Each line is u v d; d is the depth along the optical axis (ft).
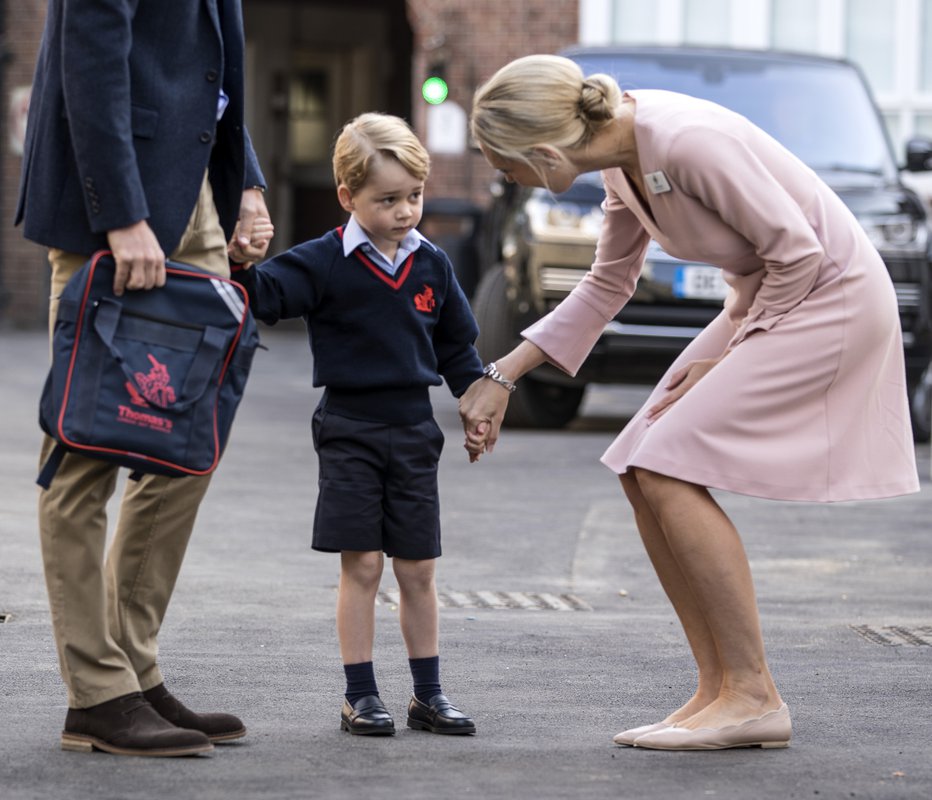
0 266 106.63
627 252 23.12
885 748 21.02
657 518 21.75
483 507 41.22
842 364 21.07
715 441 20.88
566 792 18.79
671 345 52.29
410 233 22.68
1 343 92.02
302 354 93.30
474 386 23.29
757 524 39.81
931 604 31.12
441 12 95.45
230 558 34.12
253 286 21.85
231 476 45.78
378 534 21.99
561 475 46.73
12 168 105.81
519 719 22.36
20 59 105.09
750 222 20.66
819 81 58.90
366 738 21.26
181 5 19.89
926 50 93.04
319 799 18.33
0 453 48.88
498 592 31.60
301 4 120.78
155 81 19.79
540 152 20.71
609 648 26.94
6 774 19.07
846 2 93.15
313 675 24.57
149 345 19.43
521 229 53.83
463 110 94.89
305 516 39.52
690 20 93.20
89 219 19.43
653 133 20.74
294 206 122.83
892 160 57.16
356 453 22.03
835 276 21.13
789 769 19.93
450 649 26.66
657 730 21.09
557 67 20.79
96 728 20.06
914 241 52.75
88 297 19.34
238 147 20.54
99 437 19.07
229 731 20.86
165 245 19.76
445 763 20.04
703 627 21.95
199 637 26.96
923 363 53.16
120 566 20.53
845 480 21.09
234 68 20.53
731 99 57.77
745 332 21.21
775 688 22.20
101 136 19.13
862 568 34.60
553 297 53.01
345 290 22.16
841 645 27.50
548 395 57.88
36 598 29.63
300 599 30.30
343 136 22.24
